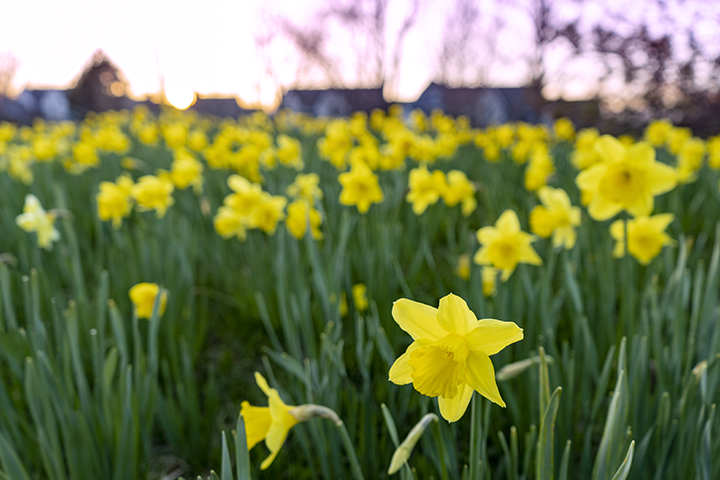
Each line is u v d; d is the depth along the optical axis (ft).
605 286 2.54
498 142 8.27
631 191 2.39
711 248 4.46
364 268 3.12
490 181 5.79
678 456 1.69
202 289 3.83
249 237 3.96
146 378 2.09
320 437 1.94
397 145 4.87
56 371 2.12
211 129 14.19
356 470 1.60
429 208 4.75
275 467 2.15
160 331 2.80
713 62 13.15
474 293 2.26
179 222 4.35
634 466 1.73
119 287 2.96
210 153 5.25
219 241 4.22
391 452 2.14
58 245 4.09
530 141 7.23
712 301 1.94
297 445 2.36
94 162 6.24
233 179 3.51
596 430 2.39
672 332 2.16
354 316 2.84
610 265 2.58
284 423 1.57
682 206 5.11
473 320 1.20
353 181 3.31
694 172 5.83
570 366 1.89
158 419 2.59
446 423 1.76
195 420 2.29
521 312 2.31
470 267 2.35
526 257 2.75
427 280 4.05
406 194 4.04
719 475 1.67
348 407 2.10
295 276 2.62
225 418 2.64
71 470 1.84
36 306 2.20
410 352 1.26
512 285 2.69
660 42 13.73
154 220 4.26
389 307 2.70
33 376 1.77
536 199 5.50
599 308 2.55
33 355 2.03
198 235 4.52
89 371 2.76
